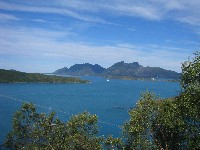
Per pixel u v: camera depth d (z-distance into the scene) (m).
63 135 31.80
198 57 30.52
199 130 30.38
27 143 33.03
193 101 30.52
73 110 181.75
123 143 32.91
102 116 153.00
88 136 31.25
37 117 33.84
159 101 34.22
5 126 103.62
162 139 33.25
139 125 32.84
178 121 30.89
